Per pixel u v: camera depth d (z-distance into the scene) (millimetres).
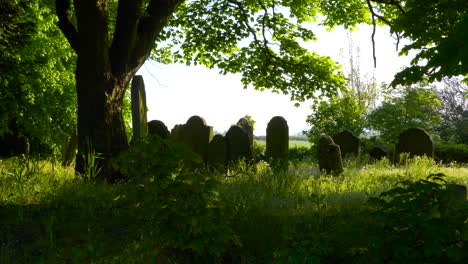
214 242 4688
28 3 18188
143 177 4941
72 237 5543
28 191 7586
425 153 16469
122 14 10828
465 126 32031
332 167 11828
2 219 6195
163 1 11312
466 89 33125
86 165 10008
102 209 6805
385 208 4195
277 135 13367
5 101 19000
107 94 10289
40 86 19781
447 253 3656
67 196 7348
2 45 16484
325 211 6949
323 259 4715
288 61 18562
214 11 18734
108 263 4785
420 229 3893
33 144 23297
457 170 13953
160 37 19359
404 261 3848
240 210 6422
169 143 5020
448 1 9312
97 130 10109
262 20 18453
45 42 19422
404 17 10125
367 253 4488
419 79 8539
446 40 3637
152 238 4758
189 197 4797
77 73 10305
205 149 13312
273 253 4926
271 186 9086
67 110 21703
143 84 9664
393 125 27172
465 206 3891
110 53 10734
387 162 15359
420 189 4078
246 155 13062
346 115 25578
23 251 5105
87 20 10109
